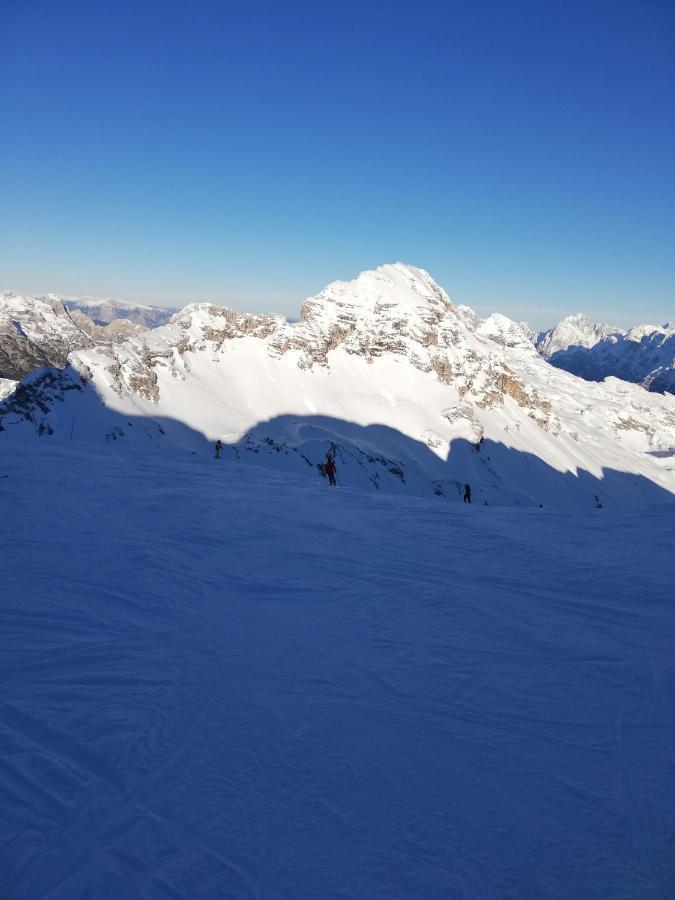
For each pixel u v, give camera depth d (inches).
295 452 5022.1
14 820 163.3
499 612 348.8
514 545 529.3
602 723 227.1
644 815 173.9
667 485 7770.7
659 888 146.9
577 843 162.4
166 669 256.7
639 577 430.3
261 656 274.7
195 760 193.0
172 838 159.3
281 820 167.5
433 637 306.7
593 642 308.2
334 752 200.7
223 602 343.6
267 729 213.2
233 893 142.3
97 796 174.1
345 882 147.3
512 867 153.3
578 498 6220.5
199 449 5078.7
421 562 454.3
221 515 585.3
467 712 231.5
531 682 260.1
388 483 5049.2
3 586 349.7
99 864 149.6
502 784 187.0
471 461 6151.6
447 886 146.6
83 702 226.4
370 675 260.4
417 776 189.3
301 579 394.3
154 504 615.2
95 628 297.0
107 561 408.2
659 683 262.5
